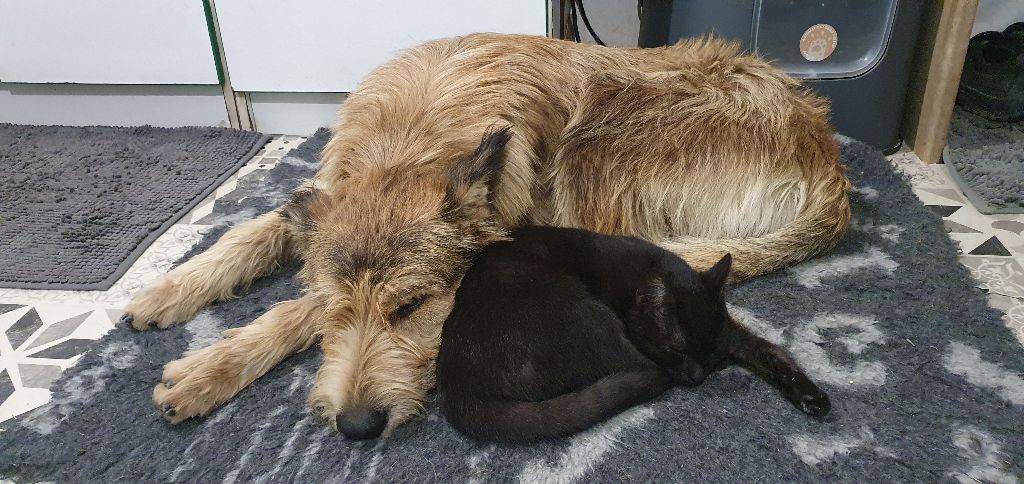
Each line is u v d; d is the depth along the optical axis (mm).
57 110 1716
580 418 780
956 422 819
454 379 790
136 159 1525
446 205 834
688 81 1121
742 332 894
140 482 792
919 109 1463
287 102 1637
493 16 1448
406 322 823
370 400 787
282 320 928
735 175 1059
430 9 1458
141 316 990
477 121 957
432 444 816
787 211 1079
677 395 862
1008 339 928
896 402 845
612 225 1076
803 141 1086
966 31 1308
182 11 1511
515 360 795
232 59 1562
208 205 1365
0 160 1521
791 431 813
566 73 1099
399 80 1024
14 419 875
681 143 1063
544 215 1074
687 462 781
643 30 1591
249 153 1554
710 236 1089
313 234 837
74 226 1283
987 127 1522
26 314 1077
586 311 832
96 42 1565
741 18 1401
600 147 1068
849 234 1156
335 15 1484
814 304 1001
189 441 836
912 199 1243
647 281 859
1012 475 759
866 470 768
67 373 930
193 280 1020
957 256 1101
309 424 852
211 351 892
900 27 1360
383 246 797
